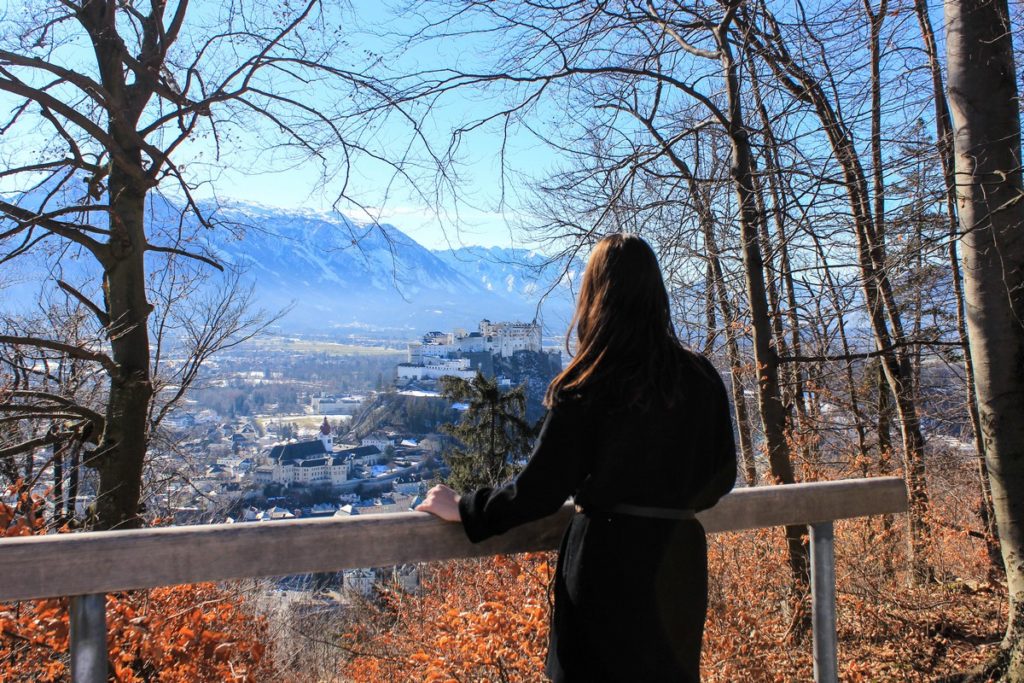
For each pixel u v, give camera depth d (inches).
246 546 61.7
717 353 381.7
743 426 376.5
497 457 667.4
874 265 231.0
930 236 198.5
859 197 229.3
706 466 69.0
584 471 64.5
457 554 69.5
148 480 395.9
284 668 289.6
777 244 256.4
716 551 191.5
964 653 202.5
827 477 354.6
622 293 65.8
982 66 161.6
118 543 58.4
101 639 59.7
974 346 166.6
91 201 332.2
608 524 65.0
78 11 302.7
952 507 377.1
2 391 311.3
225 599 193.5
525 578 144.9
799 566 200.8
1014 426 161.2
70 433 315.3
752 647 179.6
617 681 63.2
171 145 311.3
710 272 395.9
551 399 65.6
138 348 324.5
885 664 200.1
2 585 55.8
